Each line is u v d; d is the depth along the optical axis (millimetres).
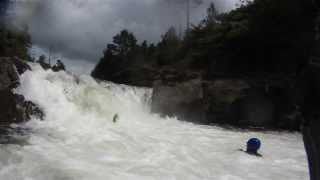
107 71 54281
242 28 26406
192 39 36719
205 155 11570
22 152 8641
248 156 11945
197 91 22812
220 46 27562
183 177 8594
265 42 25062
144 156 10242
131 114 20594
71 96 16906
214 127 20188
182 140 13859
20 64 14531
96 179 7504
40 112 13367
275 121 21812
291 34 22766
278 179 9312
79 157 9086
